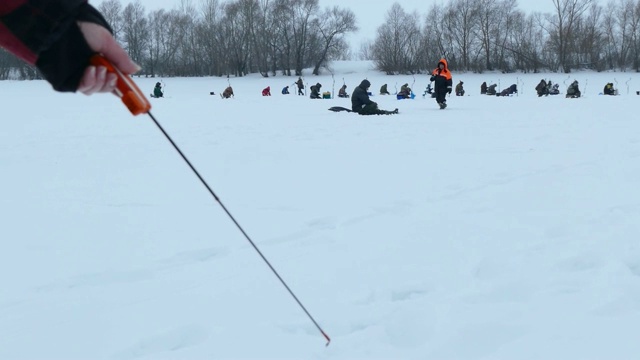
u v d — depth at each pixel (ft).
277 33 252.42
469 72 235.20
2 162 28.71
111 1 252.21
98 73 4.89
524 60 231.71
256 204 20.22
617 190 20.65
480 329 10.77
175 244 16.17
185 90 188.65
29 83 181.68
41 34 4.60
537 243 15.38
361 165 26.81
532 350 9.98
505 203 19.51
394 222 17.83
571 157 27.45
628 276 12.96
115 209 19.71
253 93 177.37
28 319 11.82
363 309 11.92
